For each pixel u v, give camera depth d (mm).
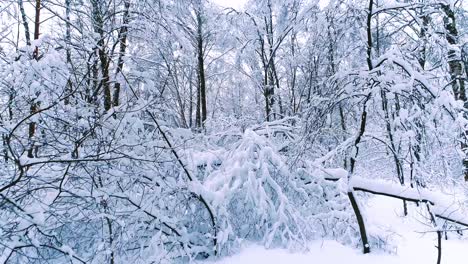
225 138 7789
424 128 5488
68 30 5945
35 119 4648
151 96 5258
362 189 5809
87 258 4910
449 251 5637
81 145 5047
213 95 15305
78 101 5055
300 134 6898
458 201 5148
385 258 5418
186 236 5535
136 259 5090
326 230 6586
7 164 4734
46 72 4562
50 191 5141
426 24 6988
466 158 5312
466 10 8539
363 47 6348
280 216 6020
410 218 7766
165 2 6570
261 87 10656
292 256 5516
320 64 8719
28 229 4410
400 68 5918
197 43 11109
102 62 5863
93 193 4957
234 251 5789
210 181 6273
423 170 5539
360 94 5723
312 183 6613
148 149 5559
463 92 7863
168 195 5879
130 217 5285
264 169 6355
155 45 6934
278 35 9805
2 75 4508
